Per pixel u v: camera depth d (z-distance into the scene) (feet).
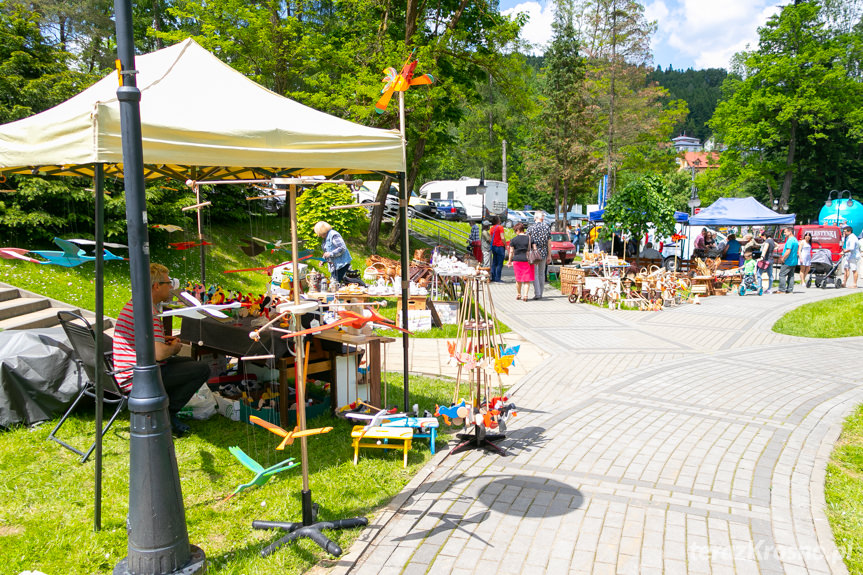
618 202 51.01
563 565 10.67
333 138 14.42
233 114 14.02
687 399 20.98
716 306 44.50
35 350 16.72
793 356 28.14
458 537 11.64
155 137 11.91
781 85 131.75
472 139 157.69
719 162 146.00
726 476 14.49
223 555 10.78
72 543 11.12
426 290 35.12
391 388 21.66
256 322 17.34
